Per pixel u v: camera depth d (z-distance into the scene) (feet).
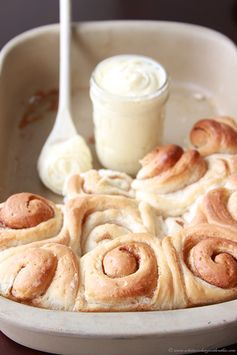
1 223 1.54
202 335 1.37
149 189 1.67
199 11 2.57
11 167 1.98
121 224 1.60
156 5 2.59
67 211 1.57
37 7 2.56
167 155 1.69
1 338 1.51
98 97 1.85
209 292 1.42
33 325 1.32
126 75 1.86
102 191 1.67
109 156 1.95
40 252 1.45
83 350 1.42
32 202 1.56
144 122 1.86
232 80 2.17
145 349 1.41
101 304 1.39
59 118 2.00
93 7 2.57
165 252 1.46
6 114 2.06
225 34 2.45
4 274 1.42
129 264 1.43
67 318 1.33
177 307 1.41
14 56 2.15
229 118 1.92
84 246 1.54
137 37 2.25
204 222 1.56
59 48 2.23
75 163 1.89
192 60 2.28
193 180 1.69
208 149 1.78
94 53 2.27
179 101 2.26
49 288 1.41
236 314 1.34
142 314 1.34
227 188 1.65
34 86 2.27
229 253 1.48
